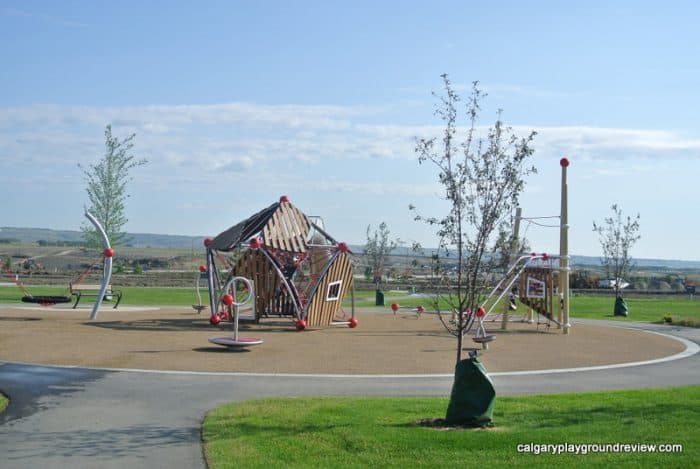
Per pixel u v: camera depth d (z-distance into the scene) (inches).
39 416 445.7
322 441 369.7
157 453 359.3
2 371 618.8
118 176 1957.4
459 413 408.2
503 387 585.9
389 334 1029.2
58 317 1131.9
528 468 323.6
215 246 1120.8
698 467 324.2
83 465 339.0
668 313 1525.6
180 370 636.1
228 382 579.2
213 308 1080.2
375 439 370.3
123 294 1859.0
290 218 1146.0
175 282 2495.1
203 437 387.5
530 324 1282.0
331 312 1137.4
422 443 363.6
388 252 2728.8
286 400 487.2
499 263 459.8
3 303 1401.3
